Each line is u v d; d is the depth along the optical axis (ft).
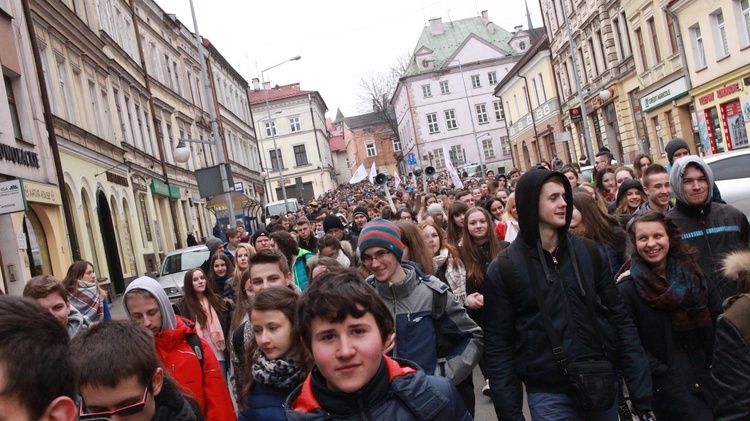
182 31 152.87
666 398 15.80
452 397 10.24
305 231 40.47
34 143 63.62
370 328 9.53
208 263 35.47
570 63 148.87
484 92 305.32
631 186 27.27
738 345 9.89
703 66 93.97
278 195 316.81
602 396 13.42
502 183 70.33
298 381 13.73
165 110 126.93
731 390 9.93
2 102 57.00
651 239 15.61
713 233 18.38
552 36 157.17
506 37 318.86
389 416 9.63
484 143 305.12
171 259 64.39
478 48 305.53
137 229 97.09
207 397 16.66
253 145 227.81
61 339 6.14
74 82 80.07
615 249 21.88
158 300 16.53
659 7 102.78
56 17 75.25
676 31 97.76
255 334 14.10
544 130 177.78
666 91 104.78
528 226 14.14
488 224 23.17
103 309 26.84
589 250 14.47
